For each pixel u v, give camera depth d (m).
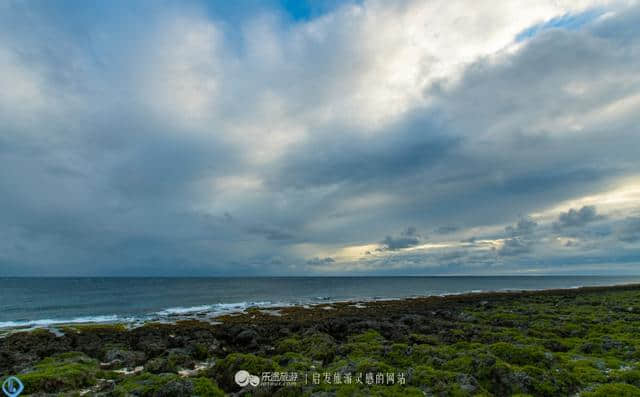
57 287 128.88
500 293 83.38
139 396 14.87
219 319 42.94
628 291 75.25
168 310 58.44
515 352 18.44
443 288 128.75
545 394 14.60
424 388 15.12
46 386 16.22
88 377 17.80
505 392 15.14
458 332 27.00
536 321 33.41
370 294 97.31
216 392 15.21
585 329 28.84
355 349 21.58
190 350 24.03
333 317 41.78
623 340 22.39
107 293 98.62
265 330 32.44
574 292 78.69
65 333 32.66
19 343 27.53
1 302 73.25
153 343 26.86
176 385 15.12
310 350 22.72
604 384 15.30
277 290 117.06
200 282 192.12
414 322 34.62
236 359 18.30
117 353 23.05
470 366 16.95
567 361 18.67
